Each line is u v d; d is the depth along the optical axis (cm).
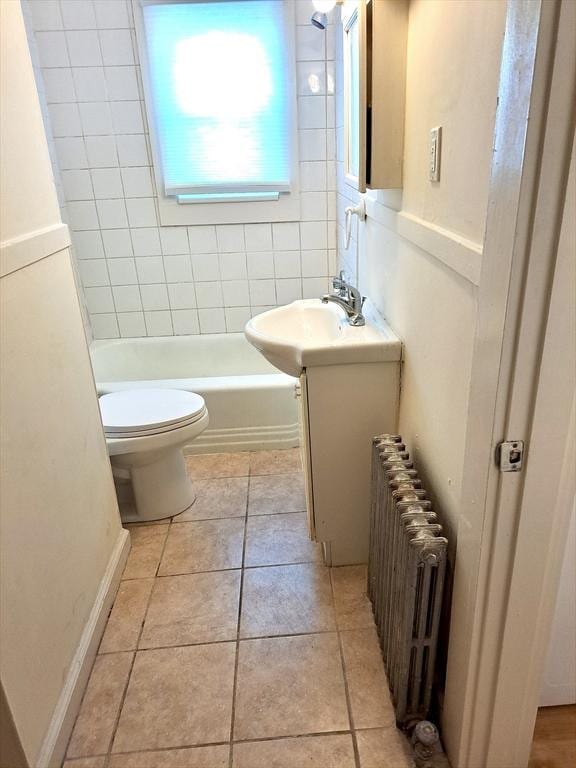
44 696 123
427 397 133
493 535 93
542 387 82
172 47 252
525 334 79
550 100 67
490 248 83
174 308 306
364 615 164
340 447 167
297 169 277
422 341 134
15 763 112
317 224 291
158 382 257
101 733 133
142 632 161
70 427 149
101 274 296
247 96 262
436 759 122
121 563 184
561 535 94
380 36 132
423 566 110
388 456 139
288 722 133
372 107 138
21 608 114
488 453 88
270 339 164
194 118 265
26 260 127
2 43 125
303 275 302
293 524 207
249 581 179
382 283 178
